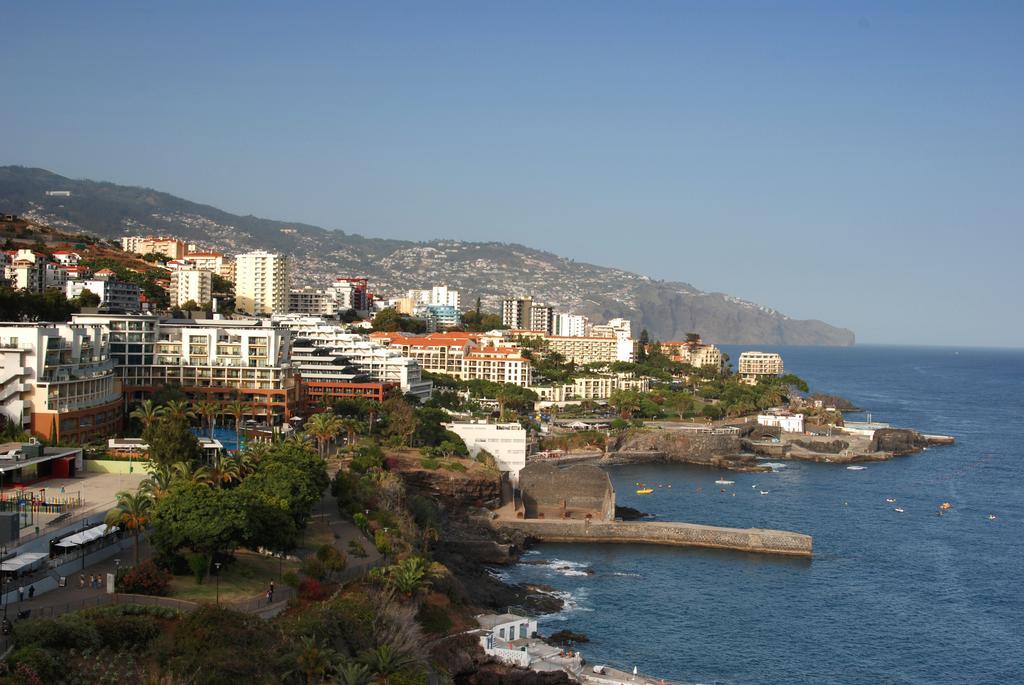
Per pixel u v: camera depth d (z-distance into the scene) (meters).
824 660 171.00
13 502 171.88
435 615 164.62
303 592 146.12
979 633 186.38
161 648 115.25
